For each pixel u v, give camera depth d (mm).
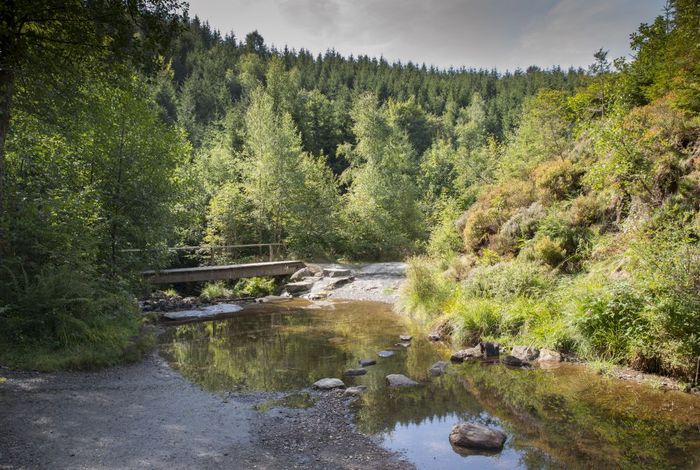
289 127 30203
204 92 62812
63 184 9898
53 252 8070
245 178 27516
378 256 26797
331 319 12328
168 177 12344
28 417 4957
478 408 5727
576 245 11258
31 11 5785
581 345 7707
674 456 4309
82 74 7512
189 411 5531
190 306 14625
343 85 80188
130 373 7152
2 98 5840
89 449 4289
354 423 5316
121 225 10945
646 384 6312
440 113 85438
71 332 7551
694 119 9891
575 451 4477
